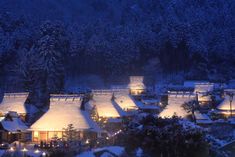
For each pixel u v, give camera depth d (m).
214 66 198.50
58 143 64.94
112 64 177.62
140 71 188.12
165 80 182.12
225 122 93.69
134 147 59.44
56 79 132.75
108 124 87.88
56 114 75.62
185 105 92.81
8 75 153.38
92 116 87.94
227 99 114.31
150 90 153.38
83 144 62.03
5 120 77.38
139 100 132.00
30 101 106.12
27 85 126.12
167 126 60.38
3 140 75.81
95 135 73.94
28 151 63.50
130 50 184.12
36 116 96.38
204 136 62.06
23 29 192.12
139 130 60.19
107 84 173.62
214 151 63.81
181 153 58.19
